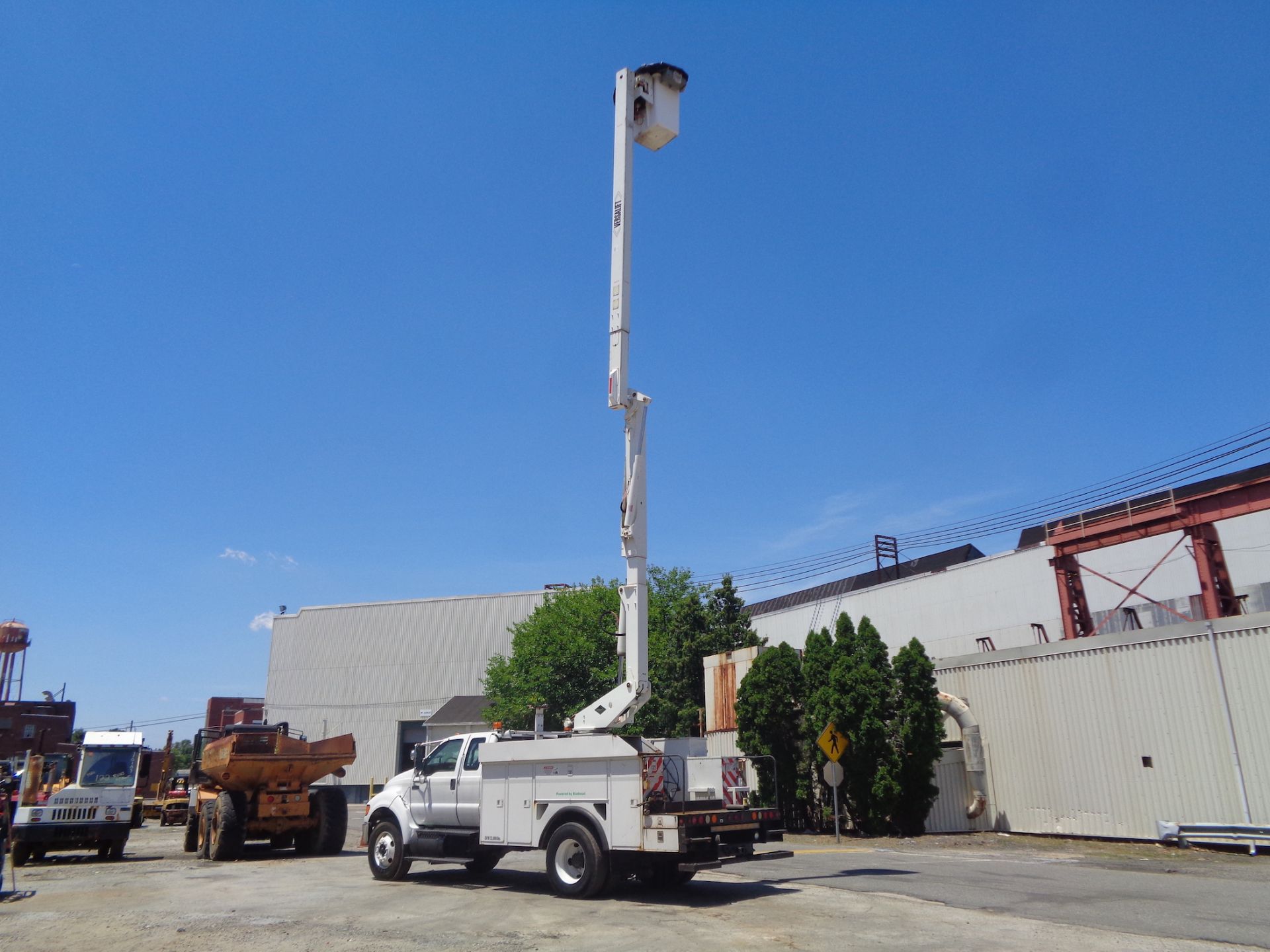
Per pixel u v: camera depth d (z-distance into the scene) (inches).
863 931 350.6
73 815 780.6
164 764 1565.0
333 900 474.9
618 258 537.6
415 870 620.7
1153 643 816.3
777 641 2159.2
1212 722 761.6
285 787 791.7
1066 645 890.7
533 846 479.8
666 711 1565.0
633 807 438.0
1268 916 378.3
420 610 2741.1
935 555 2345.0
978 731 964.0
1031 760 912.9
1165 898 438.0
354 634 2787.9
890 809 961.5
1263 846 692.1
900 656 998.4
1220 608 964.6
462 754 539.2
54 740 2390.5
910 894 452.8
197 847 885.8
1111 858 680.4
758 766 1087.0
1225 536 1301.7
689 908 421.4
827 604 2005.4
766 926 365.1
